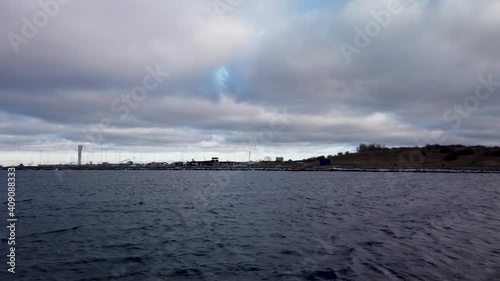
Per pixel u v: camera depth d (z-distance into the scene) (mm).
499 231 22484
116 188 67625
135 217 29750
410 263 14766
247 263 15133
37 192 57312
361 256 16016
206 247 18281
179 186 74062
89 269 14195
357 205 39125
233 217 29781
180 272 13859
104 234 21922
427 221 26797
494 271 13594
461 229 23203
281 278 13078
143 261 15461
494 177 112125
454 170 143750
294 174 143000
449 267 14141
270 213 32375
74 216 30156
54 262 15180
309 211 33688
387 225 24922
